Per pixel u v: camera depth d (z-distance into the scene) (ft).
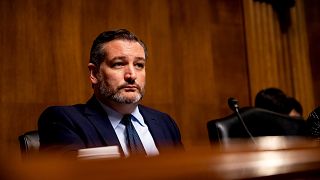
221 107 13.65
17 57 10.43
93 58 5.66
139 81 5.52
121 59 5.48
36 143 5.88
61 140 4.96
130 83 5.45
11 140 10.10
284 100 8.36
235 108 6.26
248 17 14.61
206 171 1.77
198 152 1.95
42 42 10.84
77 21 11.45
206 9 13.91
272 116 6.88
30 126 10.41
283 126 6.87
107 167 1.64
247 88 14.26
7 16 10.43
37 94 10.59
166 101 12.62
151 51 12.60
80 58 11.35
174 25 13.20
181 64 13.12
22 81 10.42
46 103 10.69
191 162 1.77
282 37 15.39
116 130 5.45
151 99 12.35
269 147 2.35
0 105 10.07
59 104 10.86
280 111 8.31
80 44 11.41
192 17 13.60
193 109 13.09
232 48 14.21
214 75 13.67
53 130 5.12
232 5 14.48
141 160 1.74
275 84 14.82
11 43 10.40
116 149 2.75
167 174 1.68
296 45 15.62
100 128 5.27
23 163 1.54
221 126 6.35
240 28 14.51
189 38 13.42
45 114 5.39
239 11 14.60
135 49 5.55
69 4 11.39
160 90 12.57
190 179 1.72
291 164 2.03
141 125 5.77
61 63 11.03
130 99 5.41
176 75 12.96
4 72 10.21
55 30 11.07
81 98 11.21
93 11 11.75
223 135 6.29
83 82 11.30
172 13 13.23
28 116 10.40
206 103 13.38
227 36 14.17
